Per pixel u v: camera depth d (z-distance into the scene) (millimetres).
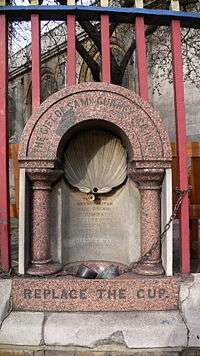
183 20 4047
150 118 3660
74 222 4254
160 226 3768
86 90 3666
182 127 3914
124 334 3203
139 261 3770
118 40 9617
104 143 4285
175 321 3320
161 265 3742
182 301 3482
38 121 3619
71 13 3930
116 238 4293
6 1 3971
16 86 17500
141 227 3797
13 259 4961
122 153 4234
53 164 3607
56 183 3980
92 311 3459
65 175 4156
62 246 4039
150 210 3732
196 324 3301
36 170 3586
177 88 3955
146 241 3738
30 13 3934
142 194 3775
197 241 5230
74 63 3926
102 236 4324
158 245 3727
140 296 3494
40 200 3715
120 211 4285
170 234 3592
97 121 3797
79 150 4273
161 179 3707
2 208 3840
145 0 6148
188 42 8438
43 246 3725
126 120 3652
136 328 3240
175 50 3988
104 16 3926
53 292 3486
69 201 4223
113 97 3678
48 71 13062
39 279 3512
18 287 3492
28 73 15680
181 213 3822
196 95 10750
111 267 3967
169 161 3621
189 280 3568
